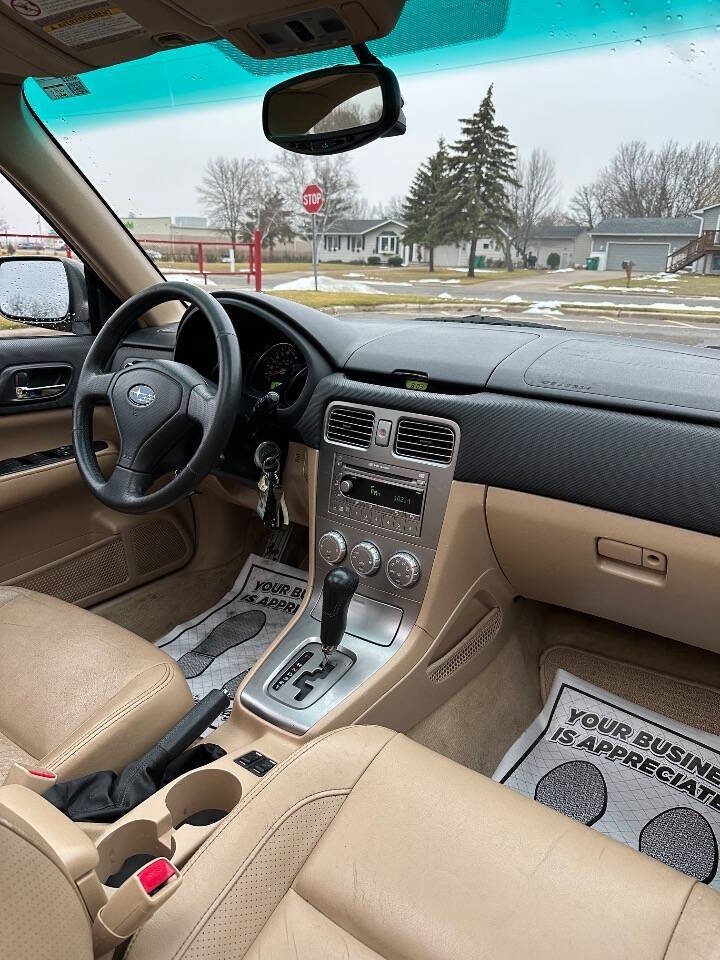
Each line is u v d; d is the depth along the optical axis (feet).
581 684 5.37
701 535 3.81
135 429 4.47
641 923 2.38
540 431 4.15
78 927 1.80
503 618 5.44
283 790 2.95
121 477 4.51
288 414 5.09
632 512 3.97
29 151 5.41
